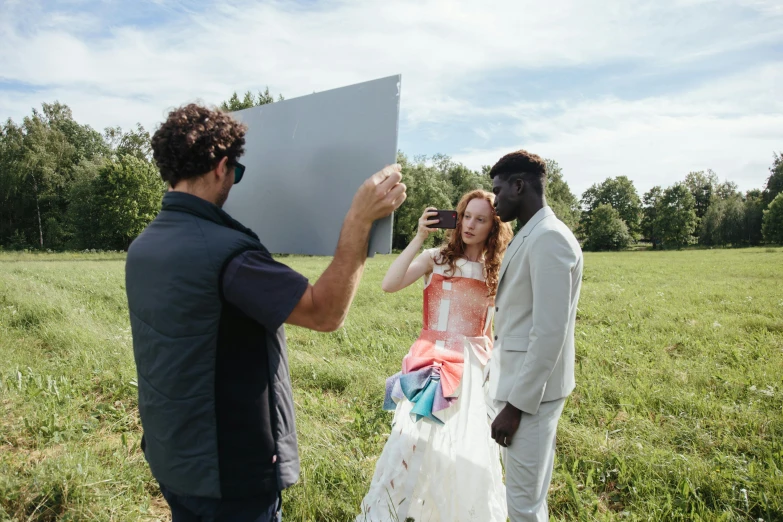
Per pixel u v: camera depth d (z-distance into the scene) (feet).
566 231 6.36
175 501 4.64
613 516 8.48
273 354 4.72
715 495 8.90
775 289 37.06
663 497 8.83
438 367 7.89
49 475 8.96
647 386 14.14
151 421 4.48
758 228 225.56
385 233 4.46
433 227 8.34
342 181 4.99
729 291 36.17
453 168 214.07
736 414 12.01
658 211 249.96
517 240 6.73
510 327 6.86
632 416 12.05
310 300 4.26
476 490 7.41
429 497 7.72
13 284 32.09
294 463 4.85
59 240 146.51
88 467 9.36
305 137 5.36
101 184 139.13
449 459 7.68
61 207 157.58
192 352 4.23
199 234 4.32
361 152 4.86
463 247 8.50
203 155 4.47
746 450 10.49
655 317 25.12
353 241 4.32
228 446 4.36
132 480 9.41
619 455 10.24
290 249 5.47
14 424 11.62
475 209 8.02
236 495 4.38
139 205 138.10
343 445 10.75
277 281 4.21
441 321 8.34
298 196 5.41
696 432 11.16
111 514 8.39
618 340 20.06
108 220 138.00
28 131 157.28
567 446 10.87
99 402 13.58
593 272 60.44
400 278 8.31
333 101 5.13
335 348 19.33
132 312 4.61
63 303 25.09
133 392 13.91
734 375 15.16
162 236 4.44
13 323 22.17
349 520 8.47
